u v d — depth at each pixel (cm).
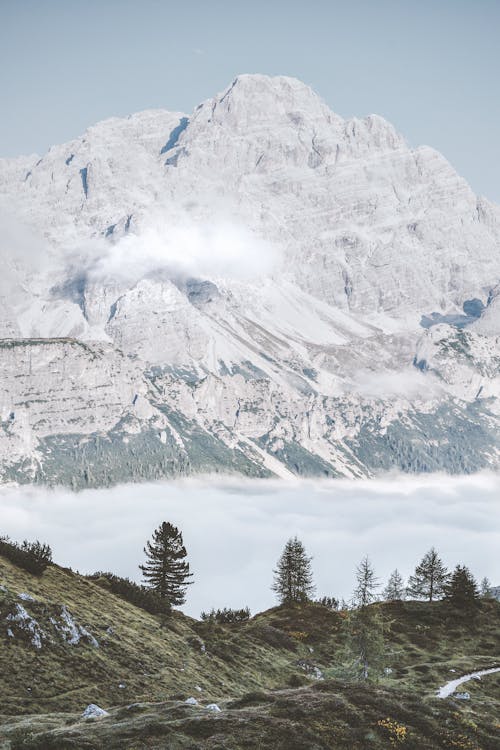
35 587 10381
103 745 5816
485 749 6700
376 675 11212
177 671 9719
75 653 8762
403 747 6384
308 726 6359
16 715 7075
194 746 5822
